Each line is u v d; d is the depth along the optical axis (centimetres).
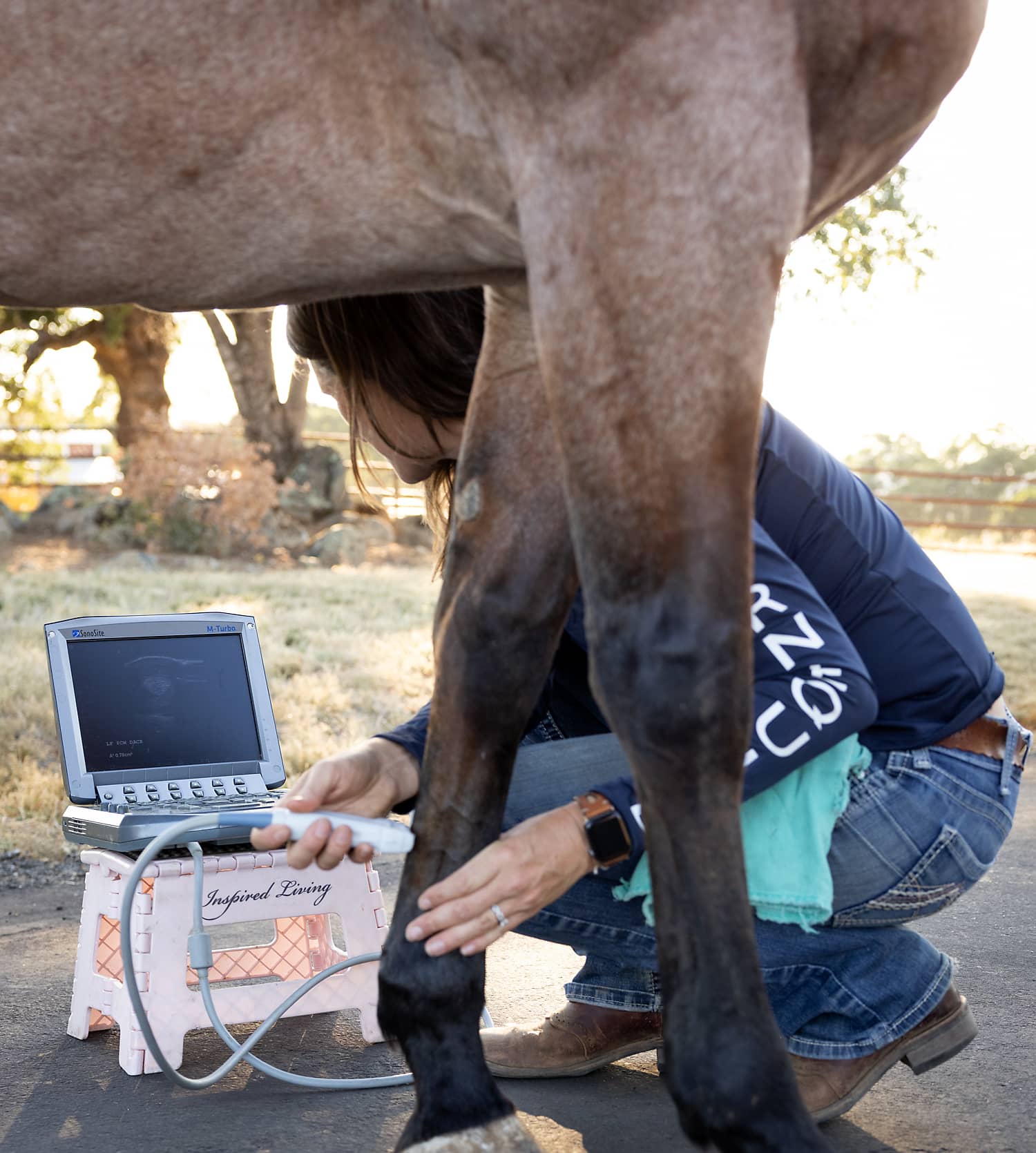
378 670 589
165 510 1301
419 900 145
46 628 231
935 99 120
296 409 1445
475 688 146
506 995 249
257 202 124
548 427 145
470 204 121
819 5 109
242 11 115
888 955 187
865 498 190
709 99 106
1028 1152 178
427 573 1141
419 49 114
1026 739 193
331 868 153
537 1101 198
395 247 128
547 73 108
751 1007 112
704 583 110
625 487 111
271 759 239
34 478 1709
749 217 108
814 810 170
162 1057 183
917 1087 202
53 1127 186
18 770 411
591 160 109
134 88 118
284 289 135
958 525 1688
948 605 187
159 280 133
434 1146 139
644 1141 181
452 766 148
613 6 105
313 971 240
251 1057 196
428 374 177
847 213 1405
